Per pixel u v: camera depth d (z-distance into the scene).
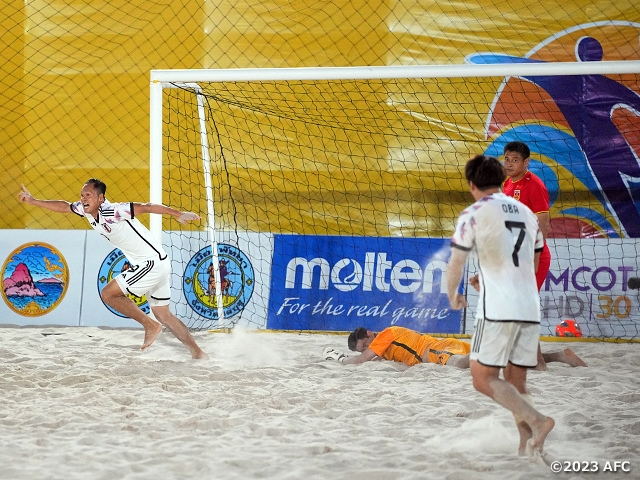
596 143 22.08
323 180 22.81
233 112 23.09
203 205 23.02
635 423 10.13
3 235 21.80
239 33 23.50
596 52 22.36
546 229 14.02
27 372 13.55
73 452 8.51
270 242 21.30
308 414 10.81
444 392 12.36
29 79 23.97
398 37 23.00
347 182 22.77
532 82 22.30
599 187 21.95
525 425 8.67
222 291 21.09
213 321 20.92
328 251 21.08
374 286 20.77
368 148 22.75
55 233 21.70
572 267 20.50
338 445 9.02
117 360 15.12
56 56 23.95
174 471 7.93
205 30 23.61
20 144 24.02
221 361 15.57
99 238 21.55
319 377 13.76
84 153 23.92
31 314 21.41
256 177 22.94
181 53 23.70
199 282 21.22
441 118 22.56
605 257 20.42
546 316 20.36
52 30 23.97
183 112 23.25
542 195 14.05
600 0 22.33
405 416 10.72
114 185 23.77
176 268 21.36
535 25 22.56
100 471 7.79
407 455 8.62
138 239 15.19
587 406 11.41
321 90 23.03
